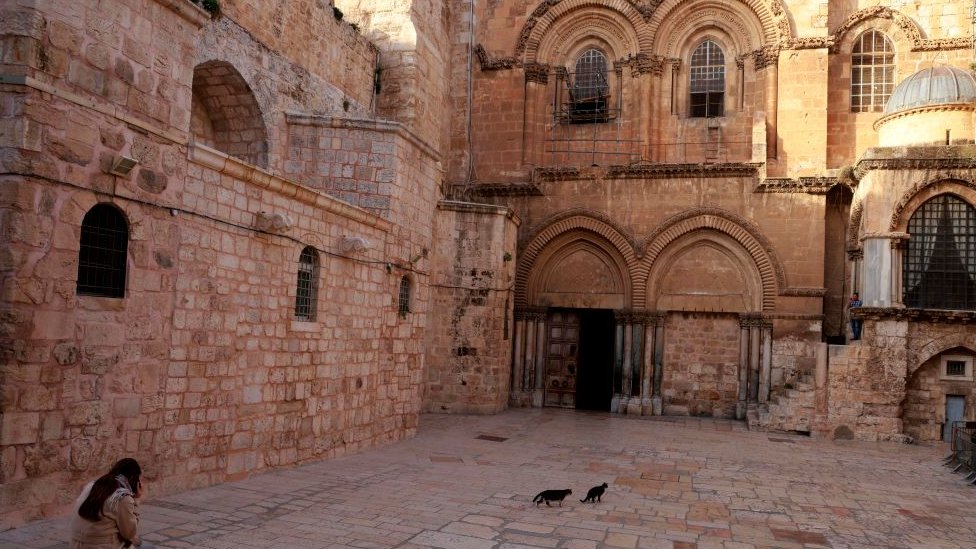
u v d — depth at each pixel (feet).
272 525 31.17
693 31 94.99
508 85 98.84
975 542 36.17
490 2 100.89
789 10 90.33
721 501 43.65
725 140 92.73
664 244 89.81
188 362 35.35
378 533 31.40
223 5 53.72
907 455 64.95
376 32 79.36
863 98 90.53
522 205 94.89
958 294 72.79
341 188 58.70
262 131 58.90
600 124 96.48
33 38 27.53
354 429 52.39
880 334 73.15
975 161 71.67
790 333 84.58
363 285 53.26
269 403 42.01
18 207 26.99
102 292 30.76
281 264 42.80
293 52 63.00
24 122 27.25
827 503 44.16
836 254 86.99
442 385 82.74
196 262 35.70
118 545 19.70
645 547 32.35
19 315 26.96
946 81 76.64
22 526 26.78
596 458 57.62
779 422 77.71
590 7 97.45
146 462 32.86
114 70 30.99
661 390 89.76
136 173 31.99
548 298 94.32
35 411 27.53
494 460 54.34
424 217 64.90
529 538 32.53
